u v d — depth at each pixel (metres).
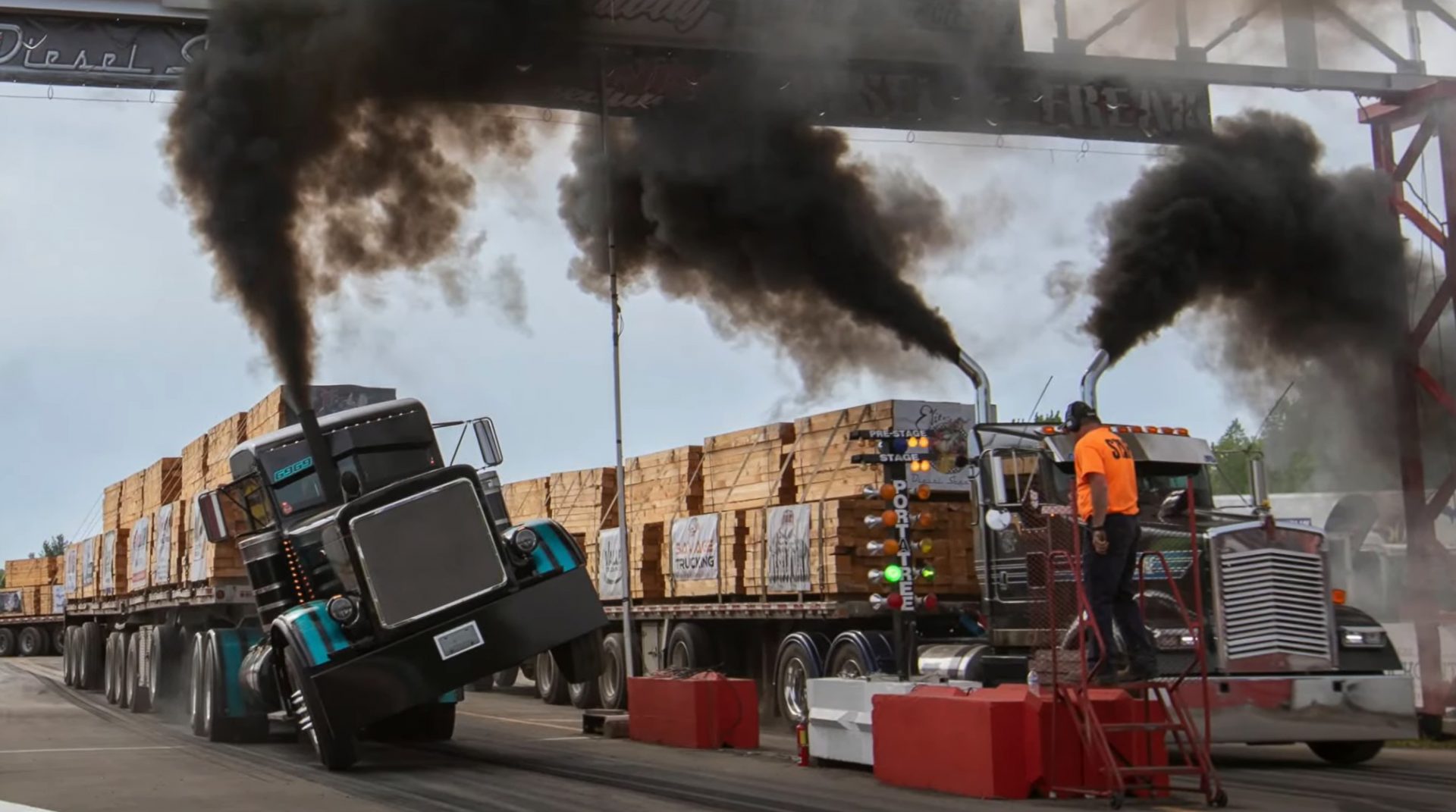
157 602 20.33
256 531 14.96
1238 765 12.76
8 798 10.39
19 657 48.16
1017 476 13.38
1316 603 12.13
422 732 15.50
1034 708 9.85
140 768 12.62
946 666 13.76
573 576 12.53
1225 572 12.02
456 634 12.10
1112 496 10.12
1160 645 11.82
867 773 11.98
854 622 16.27
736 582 17.72
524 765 12.77
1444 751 14.44
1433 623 15.83
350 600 11.99
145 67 16.02
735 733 14.46
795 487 17.30
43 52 15.60
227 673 15.51
